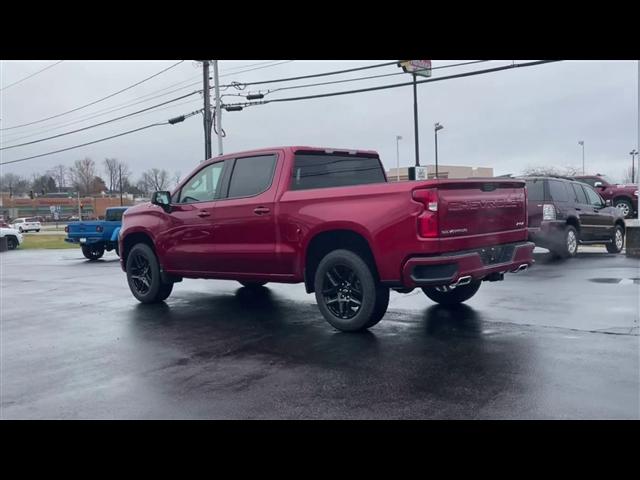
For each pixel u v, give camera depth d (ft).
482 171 174.70
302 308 26.89
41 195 360.89
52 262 60.23
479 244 20.53
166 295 29.30
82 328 23.90
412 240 19.03
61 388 15.88
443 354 17.90
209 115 88.89
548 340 19.22
